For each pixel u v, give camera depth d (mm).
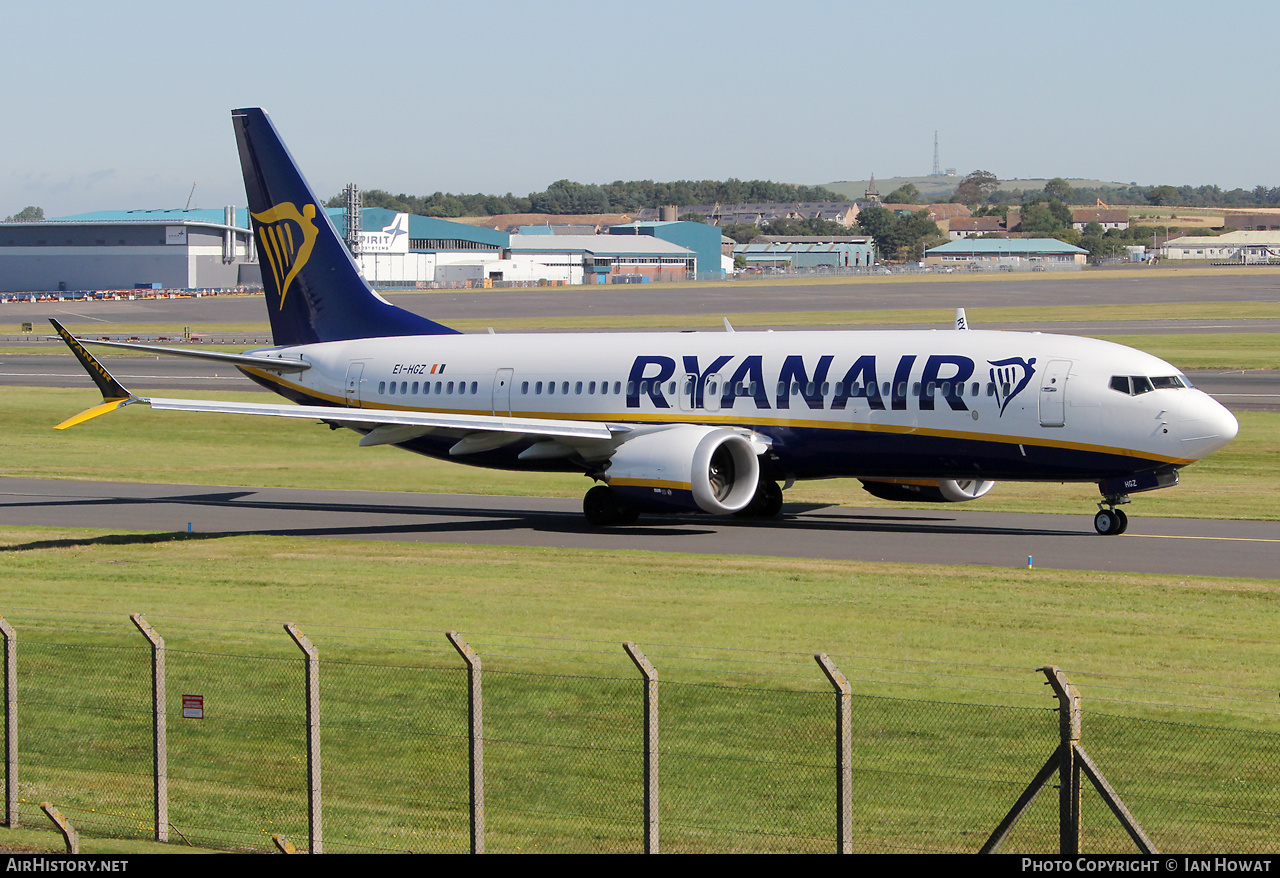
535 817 53344
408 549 115875
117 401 118938
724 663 71938
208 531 128375
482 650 75375
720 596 91625
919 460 122062
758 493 134500
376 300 156250
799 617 84188
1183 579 95562
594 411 137000
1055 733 59281
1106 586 93188
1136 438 112688
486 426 126000
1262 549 109750
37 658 75812
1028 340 120250
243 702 67312
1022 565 103375
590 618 84750
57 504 148375
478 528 129375
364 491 160000
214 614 88062
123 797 57375
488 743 60844
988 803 52688
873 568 102188
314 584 99000
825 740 59375
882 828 50875
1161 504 139000
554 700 66000
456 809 54531
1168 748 57312
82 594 95938
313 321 159125
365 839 52406
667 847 50188
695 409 131500
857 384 123812
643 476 123688
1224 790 53031
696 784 55562
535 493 157500
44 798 57594
